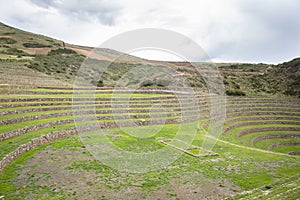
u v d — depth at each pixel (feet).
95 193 33.91
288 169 46.55
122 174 40.27
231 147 61.36
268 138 95.20
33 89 105.19
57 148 52.90
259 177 42.16
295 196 33.01
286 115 123.34
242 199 33.22
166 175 40.73
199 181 39.50
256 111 120.67
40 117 70.90
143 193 34.65
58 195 32.73
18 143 49.85
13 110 68.69
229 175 42.57
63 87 117.29
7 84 101.24
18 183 35.63
